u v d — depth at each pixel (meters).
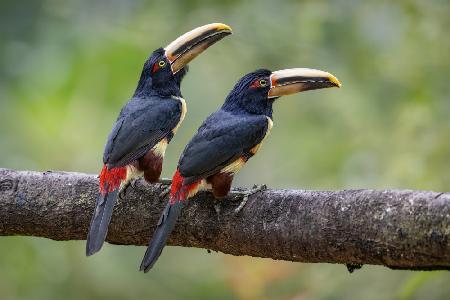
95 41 15.22
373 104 13.53
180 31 14.98
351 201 7.65
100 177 8.85
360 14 13.86
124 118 9.45
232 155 8.87
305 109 14.85
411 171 12.04
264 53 14.65
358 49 13.83
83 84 15.12
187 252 14.77
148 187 8.79
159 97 9.86
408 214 7.31
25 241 13.51
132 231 8.75
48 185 8.91
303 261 8.10
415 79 13.02
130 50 15.12
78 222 8.85
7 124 14.41
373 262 7.63
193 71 15.84
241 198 8.34
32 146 14.36
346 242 7.64
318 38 14.09
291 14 14.39
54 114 14.62
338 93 14.22
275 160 15.08
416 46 13.28
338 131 14.18
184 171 8.52
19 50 14.55
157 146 9.33
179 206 8.38
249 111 9.47
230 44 14.76
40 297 13.47
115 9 15.22
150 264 8.01
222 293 14.36
